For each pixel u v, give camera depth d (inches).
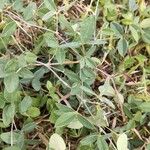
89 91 6.8
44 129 7.2
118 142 6.4
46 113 7.2
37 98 7.1
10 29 6.9
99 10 8.2
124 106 7.2
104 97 7.2
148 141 7.1
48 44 6.9
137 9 8.3
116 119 7.3
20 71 6.7
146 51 8.0
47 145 6.8
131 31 7.6
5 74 6.6
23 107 6.6
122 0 8.4
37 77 7.1
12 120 6.7
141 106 6.9
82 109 7.2
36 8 7.7
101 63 7.6
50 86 6.9
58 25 7.7
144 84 7.5
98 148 6.5
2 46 7.1
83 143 6.5
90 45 7.5
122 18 8.2
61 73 7.4
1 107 6.6
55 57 7.2
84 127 6.9
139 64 7.7
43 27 7.7
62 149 6.4
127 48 7.5
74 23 7.8
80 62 7.0
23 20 7.3
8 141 6.5
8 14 7.6
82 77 7.0
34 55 6.8
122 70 7.6
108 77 7.5
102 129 6.7
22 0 8.1
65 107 6.6
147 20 7.8
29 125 6.7
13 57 7.2
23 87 7.3
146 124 7.3
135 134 7.1
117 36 7.6
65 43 7.3
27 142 6.8
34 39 7.6
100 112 6.7
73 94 6.9
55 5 7.7
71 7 8.2
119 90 7.4
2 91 7.1
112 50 7.8
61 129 6.7
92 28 6.9
